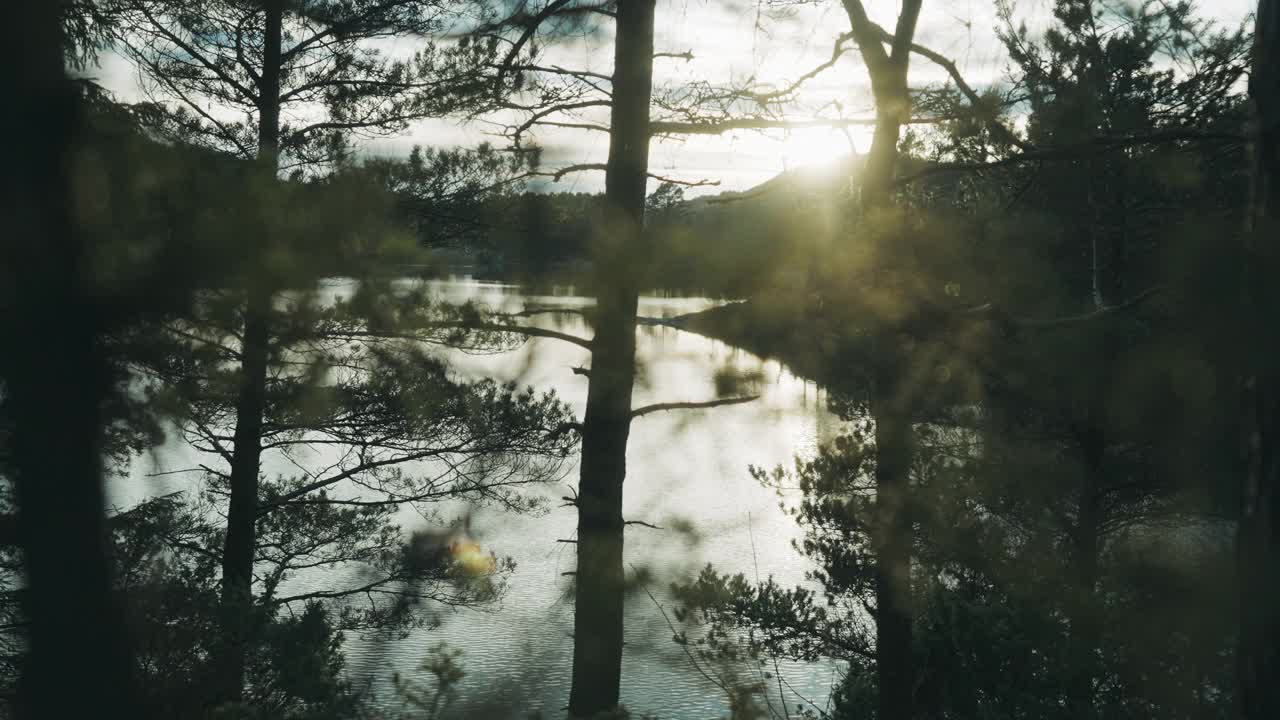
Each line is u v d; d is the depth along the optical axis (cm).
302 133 990
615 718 534
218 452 976
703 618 886
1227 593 592
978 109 611
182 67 945
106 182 214
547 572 1414
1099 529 925
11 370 216
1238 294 411
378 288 241
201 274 215
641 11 715
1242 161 545
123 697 248
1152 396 627
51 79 210
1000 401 816
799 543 1216
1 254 205
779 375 372
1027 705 647
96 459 233
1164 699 624
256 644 598
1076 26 640
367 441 1022
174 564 692
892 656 675
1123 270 716
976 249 609
